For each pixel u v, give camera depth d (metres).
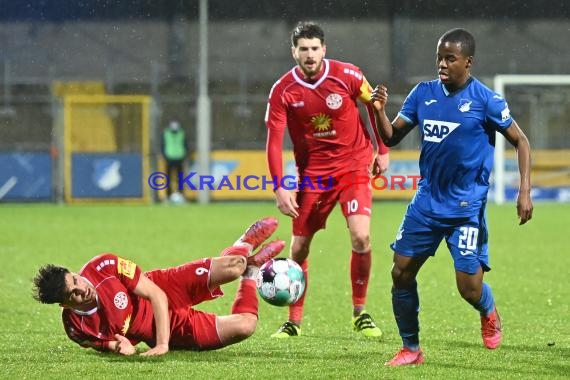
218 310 28.58
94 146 79.44
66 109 76.25
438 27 78.38
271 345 21.98
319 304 29.42
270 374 17.94
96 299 19.34
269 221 21.70
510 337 22.95
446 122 19.00
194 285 20.20
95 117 79.56
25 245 45.97
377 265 38.91
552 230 52.72
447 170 19.12
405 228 19.25
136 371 18.22
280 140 24.16
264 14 85.75
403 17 77.81
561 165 77.38
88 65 82.00
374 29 77.19
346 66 24.42
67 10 81.12
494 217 61.09
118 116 79.75
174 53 83.88
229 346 21.48
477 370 18.33
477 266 19.39
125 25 82.31
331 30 76.69
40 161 75.56
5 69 81.69
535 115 81.38
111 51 82.31
